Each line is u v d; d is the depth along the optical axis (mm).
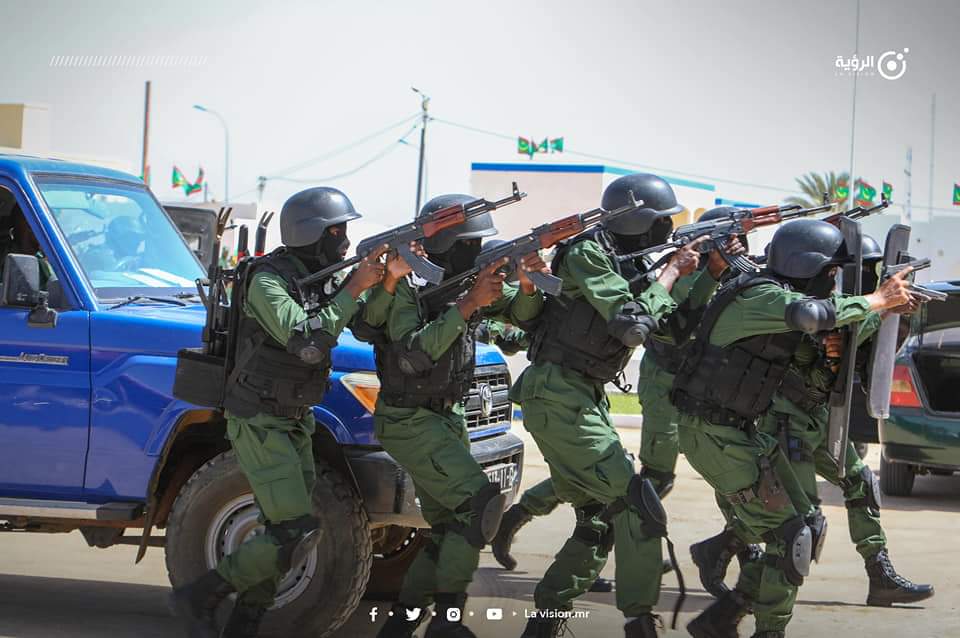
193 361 5266
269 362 5074
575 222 5156
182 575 5469
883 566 6500
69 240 5973
